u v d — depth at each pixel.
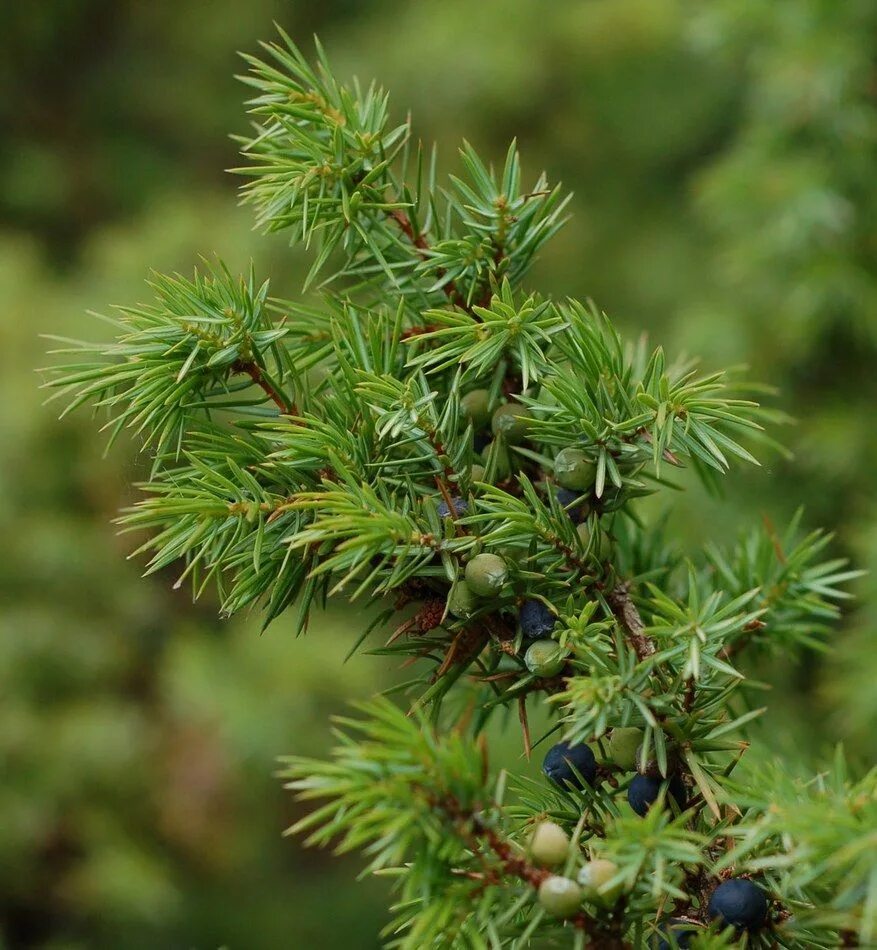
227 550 0.49
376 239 0.52
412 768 0.46
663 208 2.17
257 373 0.50
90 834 1.59
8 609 1.62
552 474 0.51
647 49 2.14
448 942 0.47
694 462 0.56
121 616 1.69
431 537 0.48
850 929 0.47
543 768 0.49
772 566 0.54
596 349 0.50
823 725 1.08
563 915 0.46
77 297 1.80
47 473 1.66
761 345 1.28
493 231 0.51
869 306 1.20
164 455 0.50
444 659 0.49
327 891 1.77
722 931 0.47
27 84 2.26
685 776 0.49
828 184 1.23
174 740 1.68
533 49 2.12
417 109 2.10
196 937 1.70
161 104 2.27
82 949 1.57
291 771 0.46
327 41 2.23
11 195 2.15
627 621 0.50
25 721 1.58
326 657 1.64
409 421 0.49
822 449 1.18
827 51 1.20
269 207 0.51
